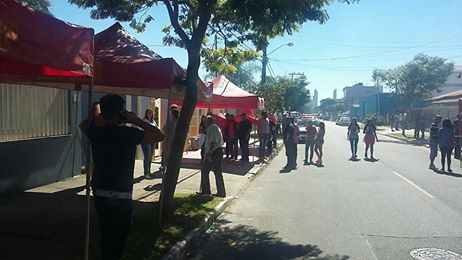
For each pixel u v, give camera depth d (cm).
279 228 855
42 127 1128
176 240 698
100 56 782
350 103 12912
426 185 1370
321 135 1967
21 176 1041
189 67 852
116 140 477
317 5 884
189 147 2486
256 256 685
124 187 482
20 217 794
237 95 1722
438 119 1825
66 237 679
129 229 497
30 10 425
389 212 989
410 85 4388
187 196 1082
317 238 783
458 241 761
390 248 719
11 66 481
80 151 1288
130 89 909
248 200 1141
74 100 1249
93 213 831
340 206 1058
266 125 2053
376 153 2519
